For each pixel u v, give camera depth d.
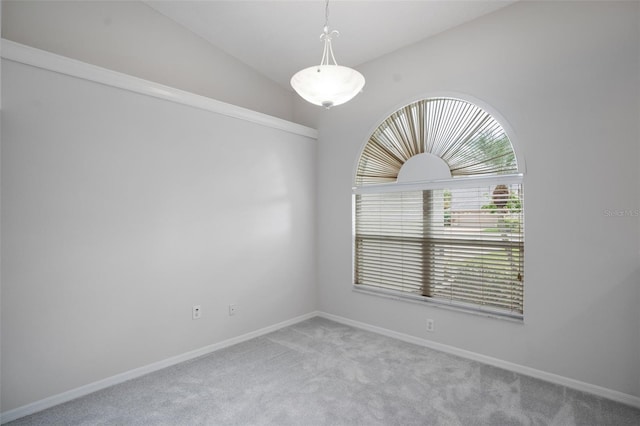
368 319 3.69
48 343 2.25
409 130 3.38
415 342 3.29
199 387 2.47
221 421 2.06
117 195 2.56
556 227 2.50
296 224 3.98
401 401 2.27
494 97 2.80
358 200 3.84
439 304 3.16
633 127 2.22
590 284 2.37
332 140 4.04
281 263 3.80
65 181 2.32
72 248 2.35
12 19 2.31
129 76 2.60
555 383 2.50
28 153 2.17
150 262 2.75
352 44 3.37
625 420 2.05
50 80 2.26
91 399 2.32
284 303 3.83
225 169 3.28
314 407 2.21
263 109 4.05
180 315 2.93
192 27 3.25
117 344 2.56
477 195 2.96
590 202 2.37
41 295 2.22
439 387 2.45
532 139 2.61
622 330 2.26
